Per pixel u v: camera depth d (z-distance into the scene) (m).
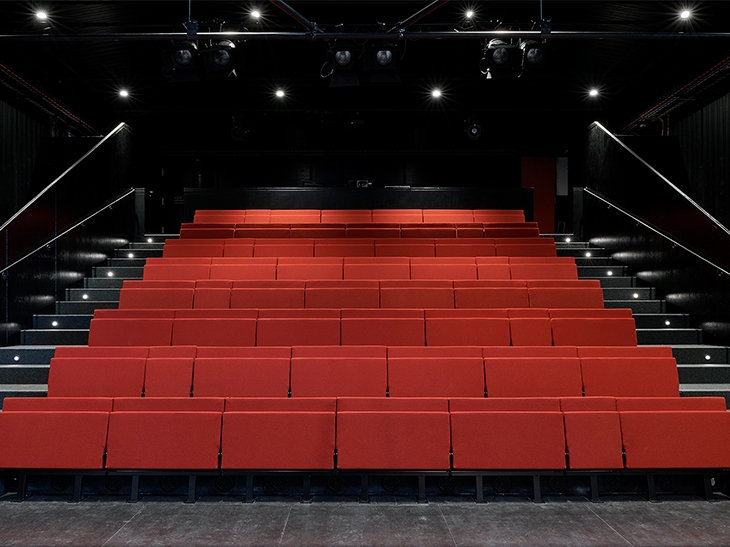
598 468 3.47
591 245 7.46
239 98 9.88
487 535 3.02
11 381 4.35
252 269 5.68
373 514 3.28
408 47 7.61
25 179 8.16
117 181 7.46
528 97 9.77
